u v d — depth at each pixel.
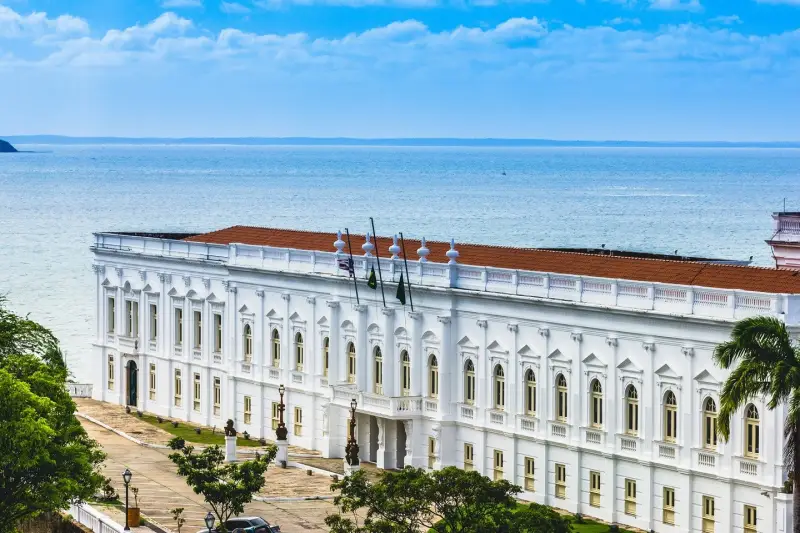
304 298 157.12
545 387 131.25
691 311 118.75
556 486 131.00
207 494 112.81
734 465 115.75
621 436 124.62
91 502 126.12
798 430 95.00
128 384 184.38
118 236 185.75
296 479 140.00
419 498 100.00
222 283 169.50
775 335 96.62
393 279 145.00
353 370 151.50
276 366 162.38
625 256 149.75
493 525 97.31
